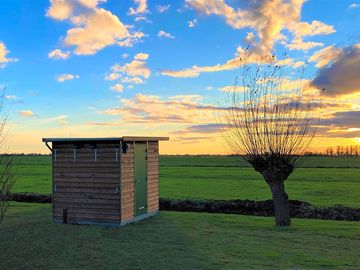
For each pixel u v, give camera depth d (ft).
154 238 36.50
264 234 38.04
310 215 50.80
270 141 43.09
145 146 50.03
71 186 45.70
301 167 173.47
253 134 43.80
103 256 29.89
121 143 43.68
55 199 46.32
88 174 45.03
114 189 43.68
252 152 43.75
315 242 34.45
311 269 26.09
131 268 26.63
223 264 27.43
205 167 178.09
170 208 59.31
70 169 45.98
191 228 41.52
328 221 45.75
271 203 56.39
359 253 30.58
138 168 47.75
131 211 45.55
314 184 95.61
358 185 92.53
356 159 272.10
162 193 75.61
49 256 30.04
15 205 60.49
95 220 44.24
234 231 39.68
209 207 58.03
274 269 26.08
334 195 73.72
